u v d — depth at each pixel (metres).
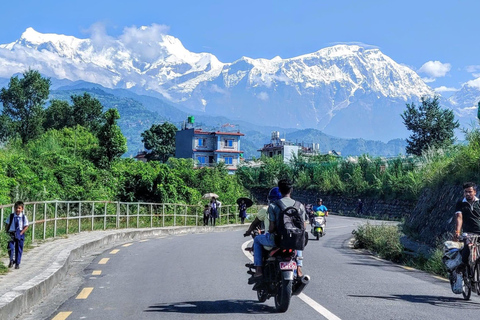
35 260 12.56
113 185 34.97
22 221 11.38
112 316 7.93
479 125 21.11
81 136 57.94
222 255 16.22
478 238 9.25
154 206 35.50
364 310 8.24
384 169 68.31
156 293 9.77
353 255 18.44
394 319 7.64
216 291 9.95
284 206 8.17
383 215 61.50
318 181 79.12
